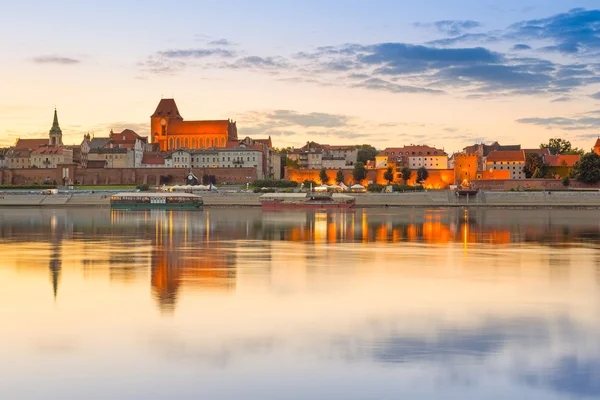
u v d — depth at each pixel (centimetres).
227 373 4012
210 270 7712
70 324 5066
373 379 3925
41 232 13175
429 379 3928
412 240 11431
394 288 6556
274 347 4488
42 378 3941
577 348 4484
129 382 3881
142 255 9206
